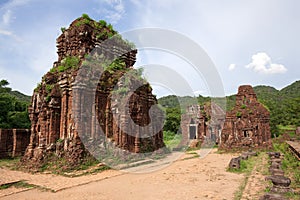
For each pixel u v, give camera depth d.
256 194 9.93
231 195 9.95
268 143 30.67
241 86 34.12
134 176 14.09
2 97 30.53
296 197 9.12
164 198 9.66
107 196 9.95
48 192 10.68
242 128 31.83
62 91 17.94
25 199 9.77
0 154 21.84
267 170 15.48
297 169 14.69
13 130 23.20
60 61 22.09
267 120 31.84
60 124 17.66
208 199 9.48
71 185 11.66
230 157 24.66
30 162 16.23
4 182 12.12
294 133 44.16
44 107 17.89
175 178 13.63
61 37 22.98
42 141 17.17
